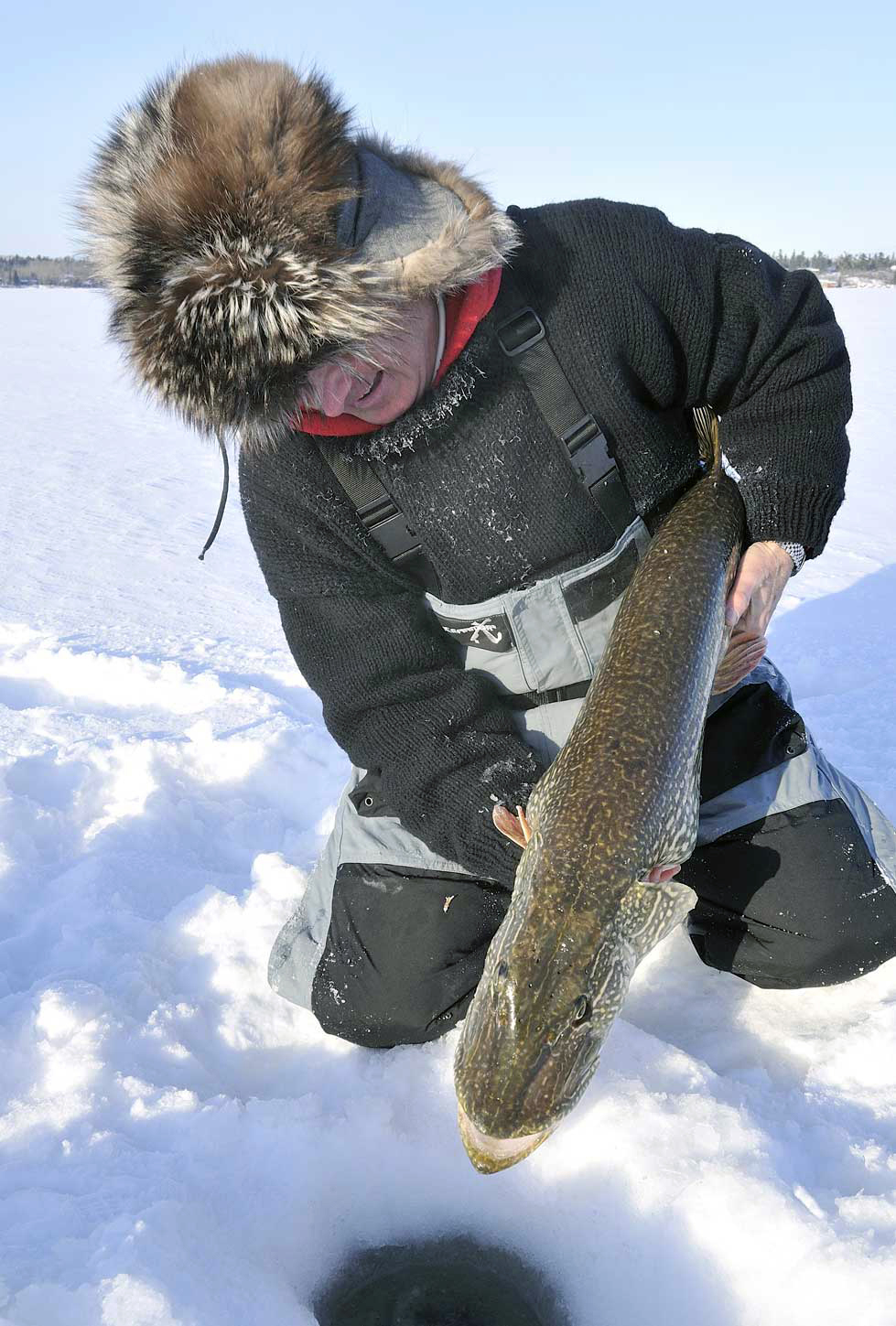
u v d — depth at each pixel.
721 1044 1.26
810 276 1.25
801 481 1.20
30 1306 0.91
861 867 1.26
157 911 1.51
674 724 1.04
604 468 1.16
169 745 1.90
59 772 1.83
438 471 1.14
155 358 0.97
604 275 1.12
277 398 0.98
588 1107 1.11
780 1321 0.95
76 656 2.36
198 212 0.91
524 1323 1.03
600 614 1.25
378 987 1.24
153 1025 1.28
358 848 1.31
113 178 0.95
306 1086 1.24
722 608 1.13
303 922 1.36
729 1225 1.00
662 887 0.97
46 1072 1.20
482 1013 0.93
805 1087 1.19
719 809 1.28
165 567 3.30
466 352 1.09
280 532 1.25
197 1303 0.94
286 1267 1.06
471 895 1.26
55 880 1.57
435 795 1.24
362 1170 1.13
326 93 0.98
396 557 1.22
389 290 0.96
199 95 0.93
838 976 1.29
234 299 0.92
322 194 0.92
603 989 0.94
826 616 2.64
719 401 1.25
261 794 1.88
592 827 0.97
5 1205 1.03
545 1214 1.08
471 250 1.00
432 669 1.28
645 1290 1.01
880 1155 1.08
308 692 2.30
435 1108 1.17
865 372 8.45
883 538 3.47
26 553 3.38
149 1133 1.14
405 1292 1.07
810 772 1.28
